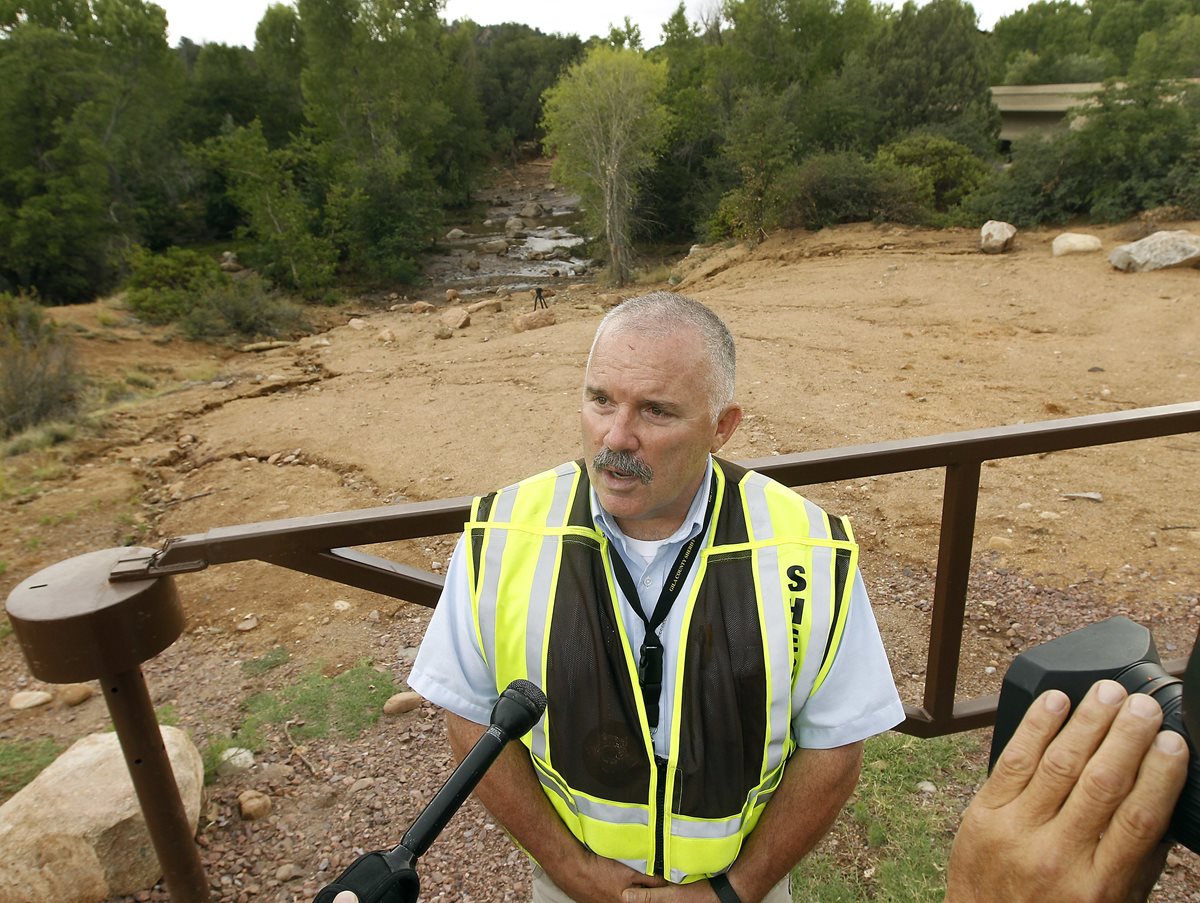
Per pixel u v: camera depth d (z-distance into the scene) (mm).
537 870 1654
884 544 5266
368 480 8148
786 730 1393
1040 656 801
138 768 2055
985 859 721
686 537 1395
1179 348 10805
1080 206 21875
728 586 1368
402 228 36812
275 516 7336
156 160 47500
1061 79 55938
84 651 1786
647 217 39594
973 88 33500
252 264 36031
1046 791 688
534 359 12867
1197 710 591
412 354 15648
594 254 36125
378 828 2857
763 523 1418
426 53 47625
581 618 1361
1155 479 6094
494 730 961
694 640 1350
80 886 2467
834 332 13141
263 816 2928
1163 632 3990
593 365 1374
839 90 33031
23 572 6332
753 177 27047
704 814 1374
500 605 1402
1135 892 709
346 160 40719
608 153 32156
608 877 1442
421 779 3111
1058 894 669
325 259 35719
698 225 36125
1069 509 5582
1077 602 4309
